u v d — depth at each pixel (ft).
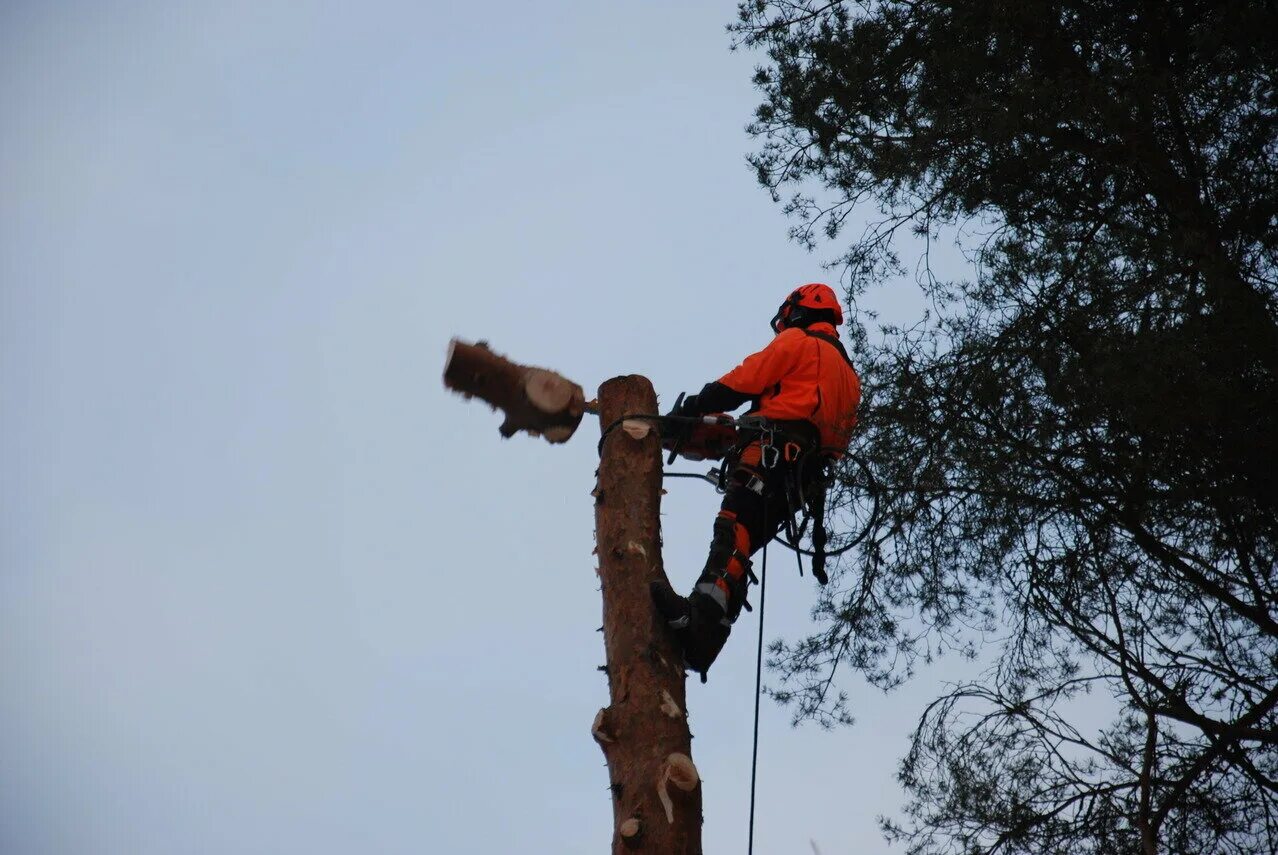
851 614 54.60
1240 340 45.85
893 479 51.26
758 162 60.08
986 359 50.80
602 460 33.76
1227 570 50.96
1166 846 49.26
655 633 31.07
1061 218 54.19
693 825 28.60
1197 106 51.60
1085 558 51.60
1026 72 53.36
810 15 62.49
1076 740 52.65
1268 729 49.08
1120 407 46.06
